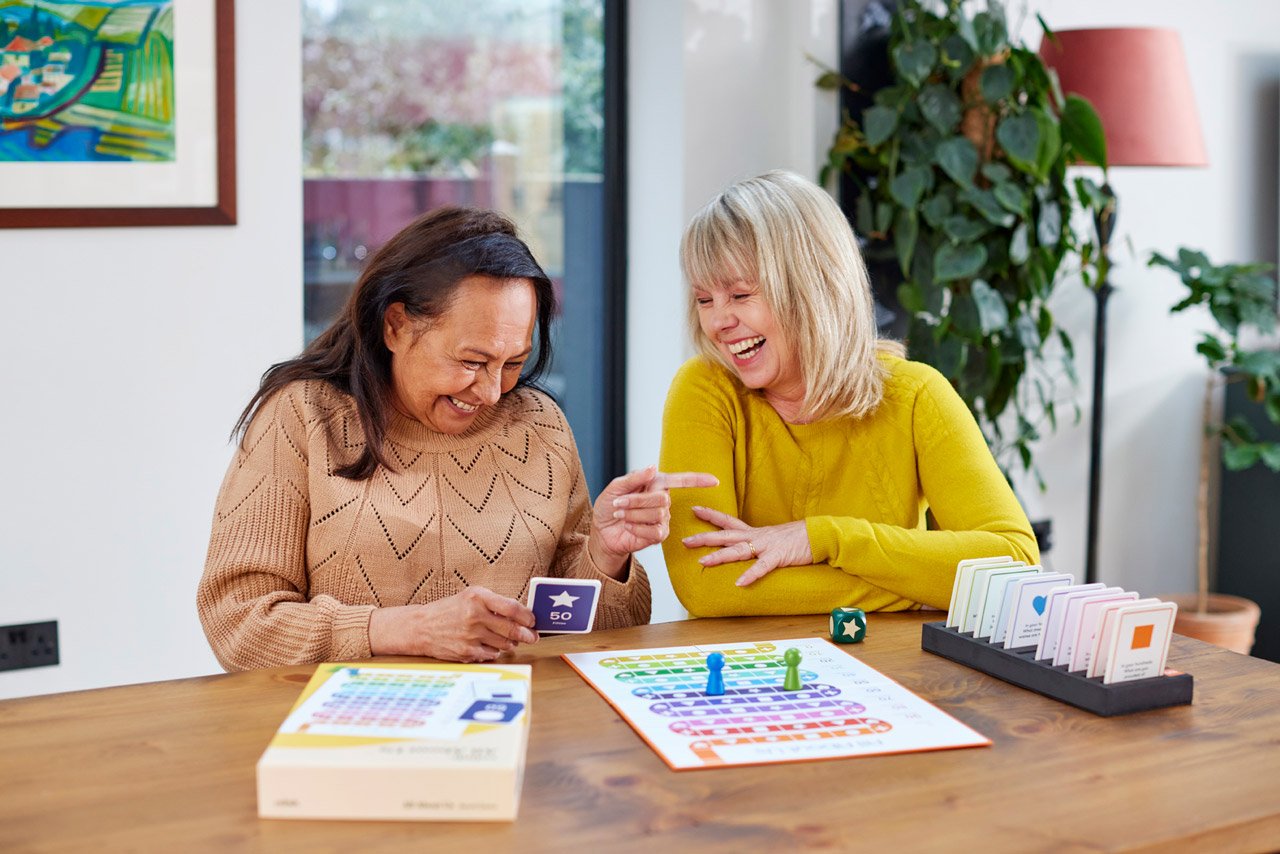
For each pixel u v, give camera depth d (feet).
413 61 10.16
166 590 8.64
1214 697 4.44
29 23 7.89
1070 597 4.42
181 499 8.63
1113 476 12.19
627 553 5.45
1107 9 11.35
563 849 3.21
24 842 3.22
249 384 8.71
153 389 8.46
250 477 5.45
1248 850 3.44
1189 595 11.64
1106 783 3.67
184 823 3.34
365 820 3.37
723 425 6.07
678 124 9.89
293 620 4.96
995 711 4.26
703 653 4.83
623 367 11.00
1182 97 10.00
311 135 9.89
